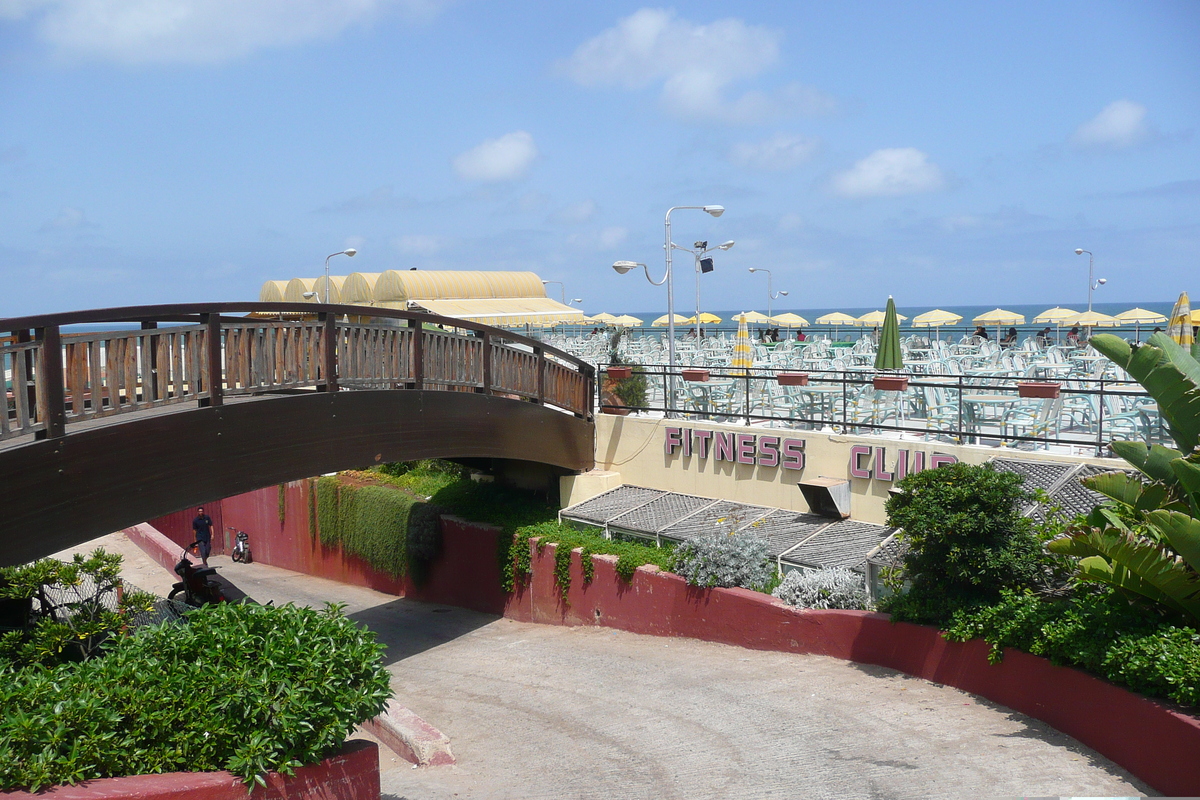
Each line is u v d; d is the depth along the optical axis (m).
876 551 11.75
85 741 5.72
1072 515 10.33
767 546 13.09
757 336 32.44
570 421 16.94
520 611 16.33
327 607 7.25
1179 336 11.67
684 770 7.83
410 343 13.05
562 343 29.50
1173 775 6.36
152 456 9.14
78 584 10.86
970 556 9.22
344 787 6.54
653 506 15.91
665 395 17.28
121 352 8.98
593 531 15.88
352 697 6.54
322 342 11.52
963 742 7.81
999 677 8.78
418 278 26.94
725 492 15.66
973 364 18.02
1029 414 13.21
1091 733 7.45
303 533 22.70
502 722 10.17
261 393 10.90
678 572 13.44
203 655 6.62
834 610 11.15
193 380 9.84
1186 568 7.07
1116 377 14.70
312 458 11.20
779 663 11.20
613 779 7.79
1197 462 7.67
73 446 8.33
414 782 8.20
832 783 7.16
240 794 5.93
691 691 10.46
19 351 7.96
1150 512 6.96
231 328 10.26
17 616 10.59
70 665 6.72
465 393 14.04
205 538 20.95
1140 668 6.91
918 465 12.88
